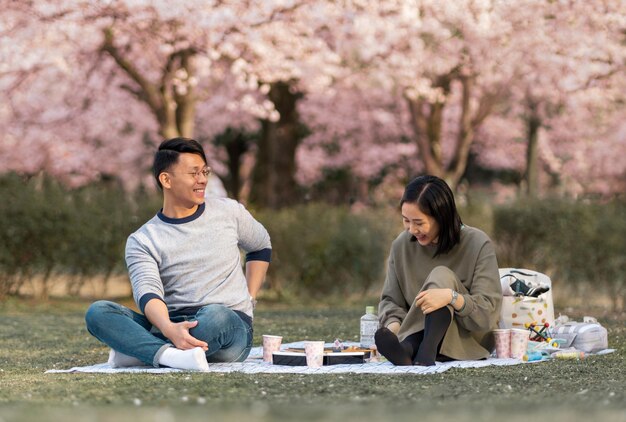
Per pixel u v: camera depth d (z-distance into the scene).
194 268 5.34
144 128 21.19
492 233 13.59
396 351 5.04
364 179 25.67
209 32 13.62
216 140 24.09
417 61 15.35
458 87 20.59
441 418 3.07
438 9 14.23
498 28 14.34
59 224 12.57
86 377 4.71
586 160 24.23
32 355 6.29
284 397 3.82
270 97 18.88
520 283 6.17
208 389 4.07
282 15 14.01
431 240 5.44
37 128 19.80
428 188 5.35
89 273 13.05
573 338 6.03
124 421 3.00
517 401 3.64
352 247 13.50
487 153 25.39
